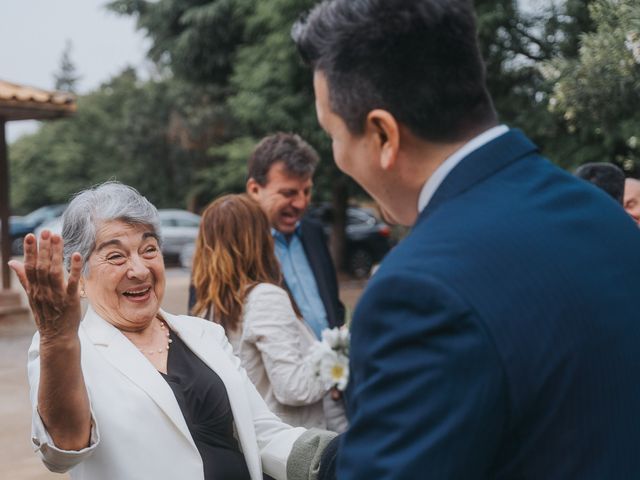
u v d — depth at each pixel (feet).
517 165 3.67
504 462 3.27
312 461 6.14
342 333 6.51
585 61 10.96
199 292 8.64
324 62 3.73
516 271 3.23
